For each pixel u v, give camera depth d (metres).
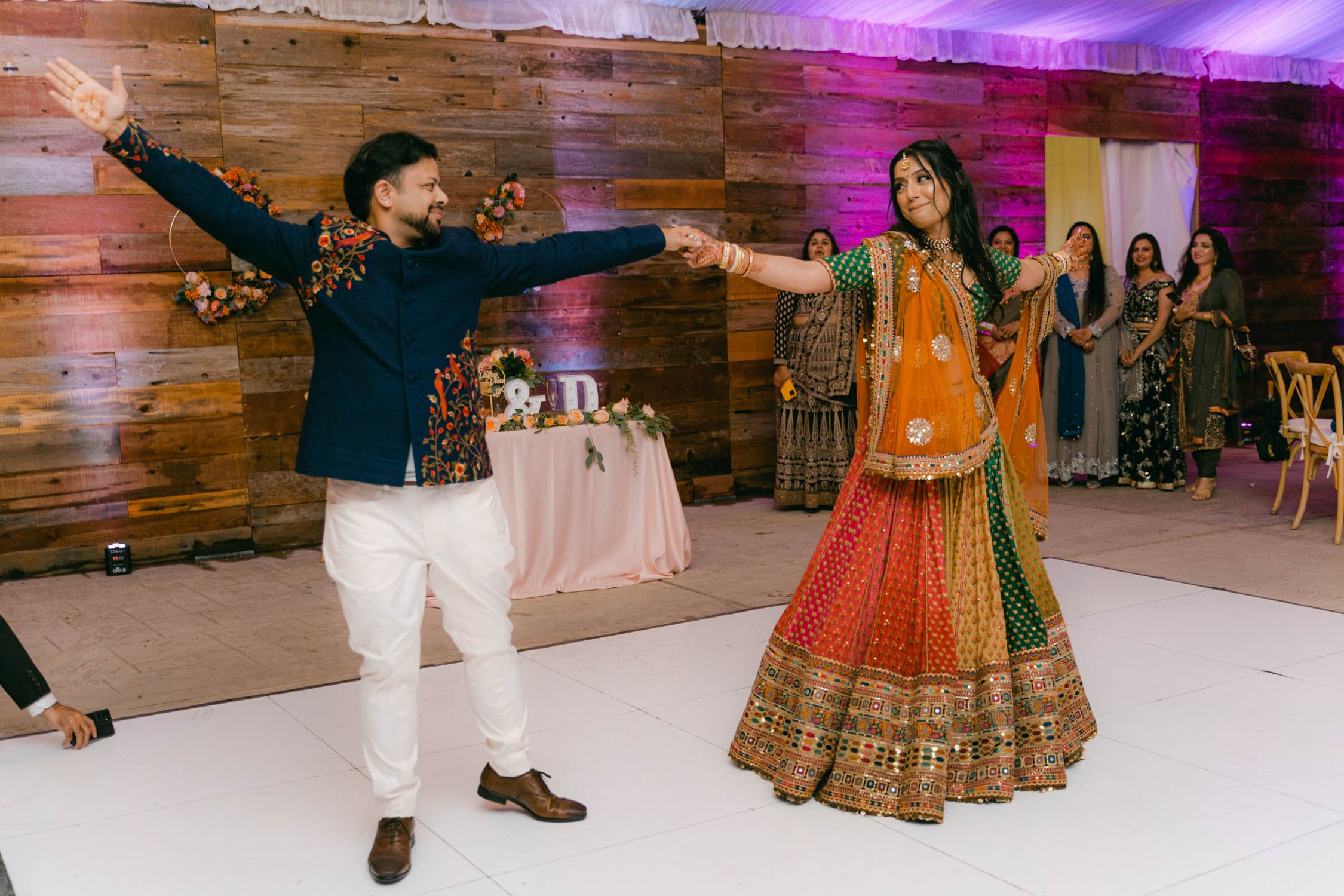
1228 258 6.89
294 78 6.10
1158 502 6.89
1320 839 2.54
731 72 7.29
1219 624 4.23
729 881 2.40
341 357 2.37
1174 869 2.42
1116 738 3.16
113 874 2.49
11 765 3.14
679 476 7.34
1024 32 8.15
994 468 2.82
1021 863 2.46
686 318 7.27
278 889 2.41
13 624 4.75
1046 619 2.95
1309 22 8.50
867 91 7.74
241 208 2.30
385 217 2.40
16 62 5.55
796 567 5.41
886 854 2.52
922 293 2.73
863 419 2.88
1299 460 8.33
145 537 5.95
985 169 8.23
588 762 3.06
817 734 2.79
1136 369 7.30
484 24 6.53
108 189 5.75
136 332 5.86
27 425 5.68
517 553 4.90
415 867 2.49
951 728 2.73
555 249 2.56
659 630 4.36
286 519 6.26
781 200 7.52
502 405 5.19
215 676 3.94
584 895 2.36
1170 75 8.98
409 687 2.47
